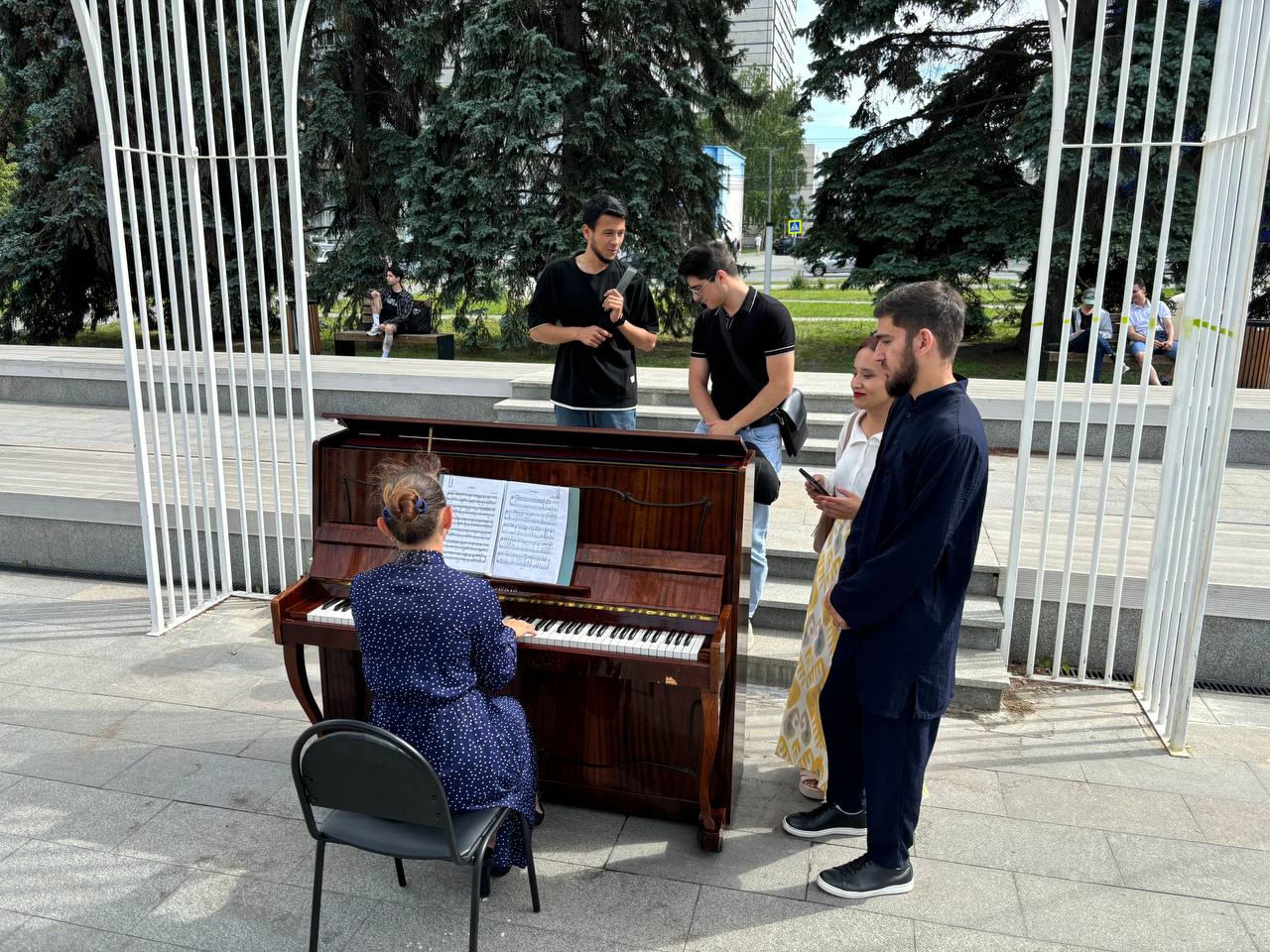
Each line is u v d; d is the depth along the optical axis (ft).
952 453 7.38
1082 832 9.87
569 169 41.52
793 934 8.34
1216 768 11.11
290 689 13.05
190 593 16.62
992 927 8.43
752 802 10.56
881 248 42.32
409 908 8.67
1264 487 18.63
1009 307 48.65
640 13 40.75
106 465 19.47
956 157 38.63
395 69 45.80
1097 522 12.38
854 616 7.90
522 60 40.09
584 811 10.32
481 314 43.62
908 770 8.36
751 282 104.78
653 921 8.51
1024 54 38.60
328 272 43.93
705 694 8.60
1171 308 33.40
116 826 9.87
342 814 7.77
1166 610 11.99
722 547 9.04
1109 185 11.25
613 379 13.98
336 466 10.02
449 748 7.59
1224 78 10.63
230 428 23.59
